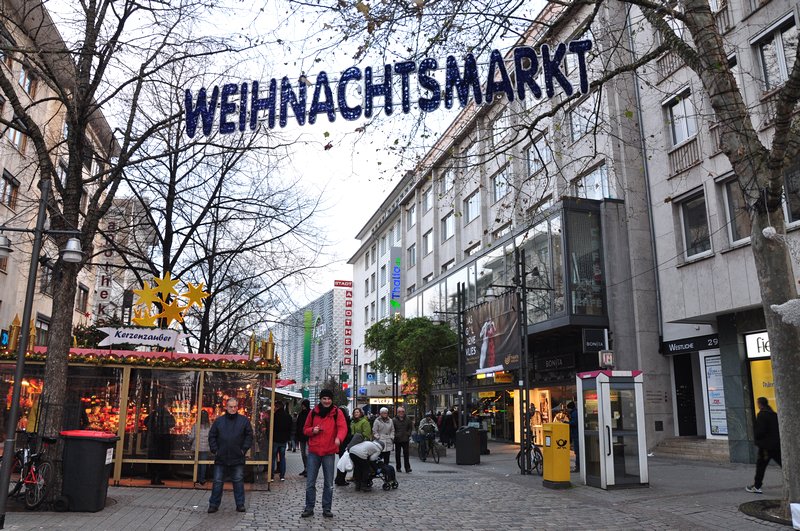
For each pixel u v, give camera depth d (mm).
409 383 31500
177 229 17141
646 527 8195
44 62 10406
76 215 10438
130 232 18297
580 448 12742
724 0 16938
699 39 8938
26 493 8844
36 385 12508
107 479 9109
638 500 10383
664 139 19703
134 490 11391
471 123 12156
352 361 69125
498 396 28719
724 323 16844
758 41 16016
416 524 8453
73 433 8906
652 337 20312
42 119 24281
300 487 12688
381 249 57406
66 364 9781
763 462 10500
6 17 10516
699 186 17859
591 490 11719
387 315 53656
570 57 12000
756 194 8547
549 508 9852
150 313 14383
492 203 32188
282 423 14102
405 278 48156
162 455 12469
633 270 20688
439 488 12500
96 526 7684
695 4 9008
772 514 8250
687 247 18703
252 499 10758
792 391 8047
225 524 8188
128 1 10523
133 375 12695
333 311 97750
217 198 17750
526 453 15383
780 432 8211
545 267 22344
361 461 12172
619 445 11922
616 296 20781
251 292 20938
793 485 7973
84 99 10445
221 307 22906
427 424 20188
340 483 13000
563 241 21188
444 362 28688
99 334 21172
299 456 22469
